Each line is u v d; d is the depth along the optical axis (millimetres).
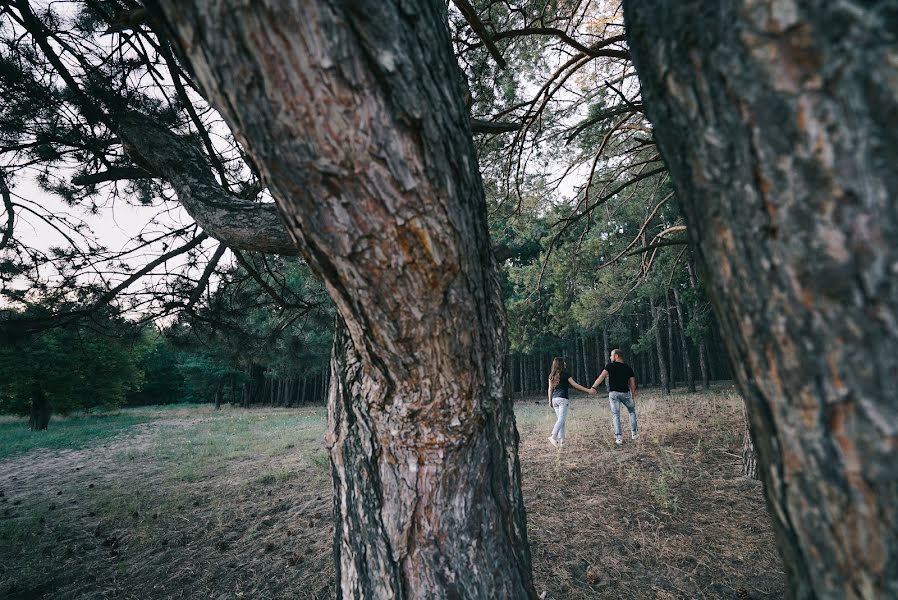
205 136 3631
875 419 454
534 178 6273
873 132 427
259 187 3791
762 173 514
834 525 513
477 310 1112
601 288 12289
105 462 9195
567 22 4840
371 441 1270
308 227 872
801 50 459
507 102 5070
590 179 5297
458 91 1024
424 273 929
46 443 13109
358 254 885
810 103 460
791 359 524
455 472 1221
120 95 2898
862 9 421
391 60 766
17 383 18375
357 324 1062
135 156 2598
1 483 7723
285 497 5352
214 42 691
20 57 3045
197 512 5039
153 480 6906
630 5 688
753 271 552
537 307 16719
